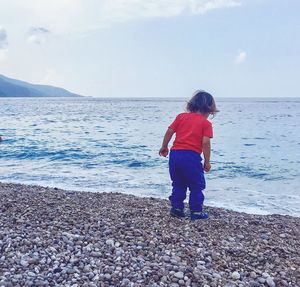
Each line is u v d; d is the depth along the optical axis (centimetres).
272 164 635
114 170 565
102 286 147
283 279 162
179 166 233
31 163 630
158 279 154
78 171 555
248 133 1227
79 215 239
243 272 166
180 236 204
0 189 358
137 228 214
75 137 1055
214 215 268
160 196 397
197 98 239
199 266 167
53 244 183
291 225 260
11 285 144
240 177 526
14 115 2467
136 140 984
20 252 172
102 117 2253
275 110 3691
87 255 172
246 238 214
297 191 441
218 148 848
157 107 4578
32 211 246
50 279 150
